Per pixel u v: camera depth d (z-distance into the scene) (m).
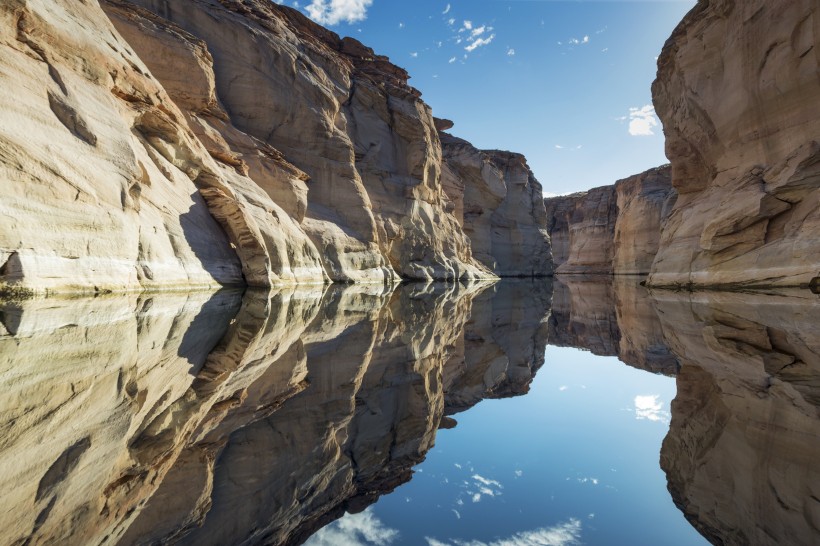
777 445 3.39
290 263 21.31
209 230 16.45
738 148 23.38
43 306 7.70
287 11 36.56
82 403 3.44
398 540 2.53
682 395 5.37
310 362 6.20
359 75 38.78
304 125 29.12
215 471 2.90
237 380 4.82
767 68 20.70
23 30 9.72
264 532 2.44
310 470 3.24
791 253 17.73
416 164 41.50
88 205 9.84
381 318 11.71
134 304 9.30
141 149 13.96
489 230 60.97
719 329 9.56
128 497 2.34
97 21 13.41
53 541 1.80
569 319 16.59
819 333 7.93
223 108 25.25
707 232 22.17
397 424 4.51
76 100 10.73
